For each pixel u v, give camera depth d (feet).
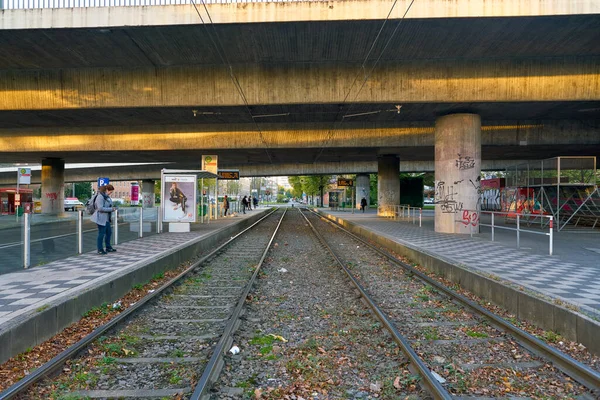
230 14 40.47
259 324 22.44
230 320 21.58
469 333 20.92
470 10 39.47
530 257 37.50
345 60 51.44
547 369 16.56
